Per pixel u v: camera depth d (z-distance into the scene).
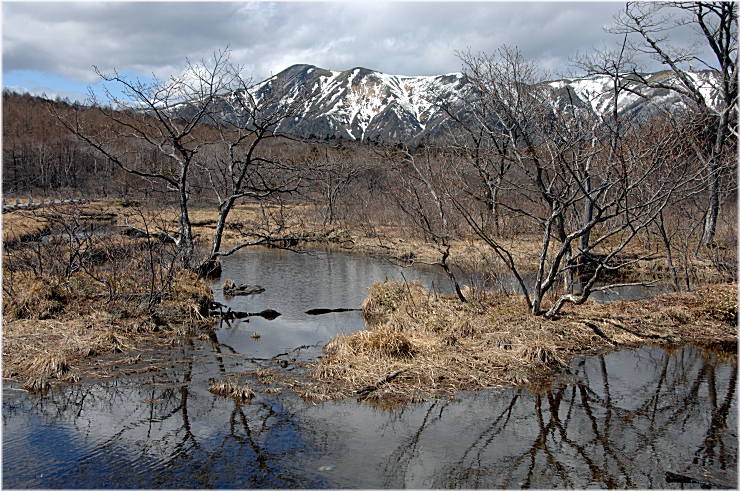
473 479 5.81
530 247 19.06
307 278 17.22
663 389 8.35
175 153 16.70
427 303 11.98
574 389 8.30
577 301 10.56
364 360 8.91
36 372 8.14
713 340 10.70
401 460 6.16
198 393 7.84
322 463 6.05
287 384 8.16
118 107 14.91
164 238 16.38
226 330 11.11
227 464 5.97
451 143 14.16
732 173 14.07
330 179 26.92
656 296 13.40
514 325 10.55
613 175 11.27
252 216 31.81
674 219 17.53
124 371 8.53
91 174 41.00
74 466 5.87
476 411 7.49
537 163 9.67
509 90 10.76
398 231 25.48
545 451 6.44
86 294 11.34
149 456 6.11
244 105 15.45
